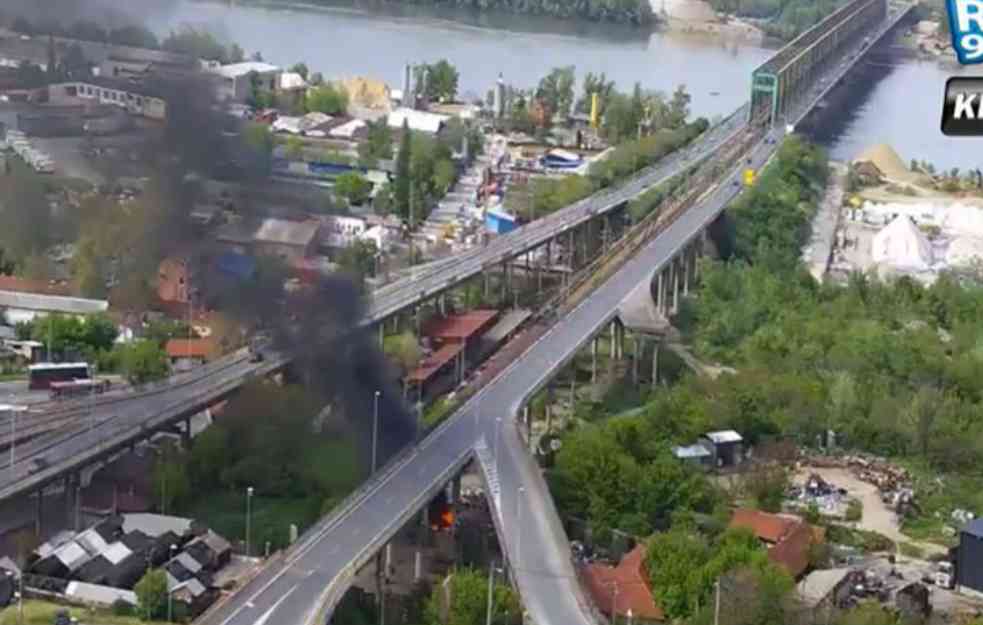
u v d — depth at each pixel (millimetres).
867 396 164875
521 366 164000
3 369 164500
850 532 137750
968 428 159625
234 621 107000
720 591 114938
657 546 122000
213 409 152375
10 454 134125
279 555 117188
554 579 116500
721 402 158875
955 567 129125
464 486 143875
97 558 122438
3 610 115062
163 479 136500
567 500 134875
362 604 118688
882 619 116062
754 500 141000
